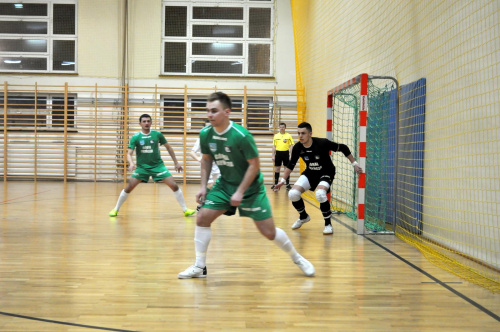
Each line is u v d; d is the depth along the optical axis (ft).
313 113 40.60
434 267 14.01
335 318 9.54
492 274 13.23
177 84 47.78
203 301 10.55
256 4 48.49
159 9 47.62
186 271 12.48
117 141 46.73
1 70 47.24
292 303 10.48
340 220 23.71
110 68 47.11
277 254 15.55
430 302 10.64
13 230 19.62
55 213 24.80
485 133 14.39
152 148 23.26
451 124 16.67
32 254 15.20
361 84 19.24
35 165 45.65
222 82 48.03
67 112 46.60
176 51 48.19
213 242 17.57
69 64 47.50
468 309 10.17
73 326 8.89
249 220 23.09
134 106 47.19
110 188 40.22
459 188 16.03
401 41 21.47
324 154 19.48
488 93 14.20
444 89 17.24
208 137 11.55
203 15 48.44
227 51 48.52
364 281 12.39
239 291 11.36
